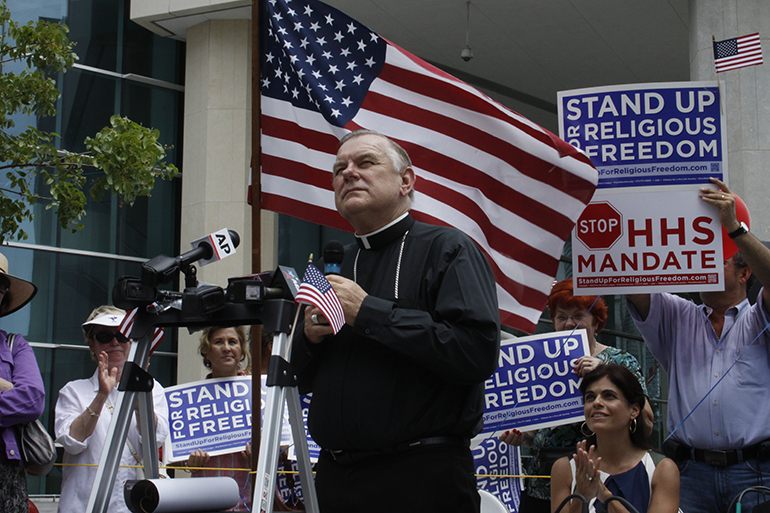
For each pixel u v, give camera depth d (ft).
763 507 10.37
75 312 43.01
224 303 8.15
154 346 9.07
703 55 32.37
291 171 14.43
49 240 42.65
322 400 9.20
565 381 14.73
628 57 46.47
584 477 11.32
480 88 51.62
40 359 41.81
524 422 14.73
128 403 8.48
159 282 8.47
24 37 26.43
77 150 43.50
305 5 14.65
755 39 13.61
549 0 39.78
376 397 8.89
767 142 30.78
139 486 7.75
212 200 41.55
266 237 41.88
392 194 9.71
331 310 7.90
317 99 14.32
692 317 13.61
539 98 53.21
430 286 9.20
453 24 42.83
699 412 12.97
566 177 14.08
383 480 8.81
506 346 14.87
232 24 42.55
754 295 15.17
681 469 13.10
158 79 46.55
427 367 8.57
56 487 40.63
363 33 14.52
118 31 45.60
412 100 14.47
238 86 42.24
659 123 13.78
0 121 25.93
